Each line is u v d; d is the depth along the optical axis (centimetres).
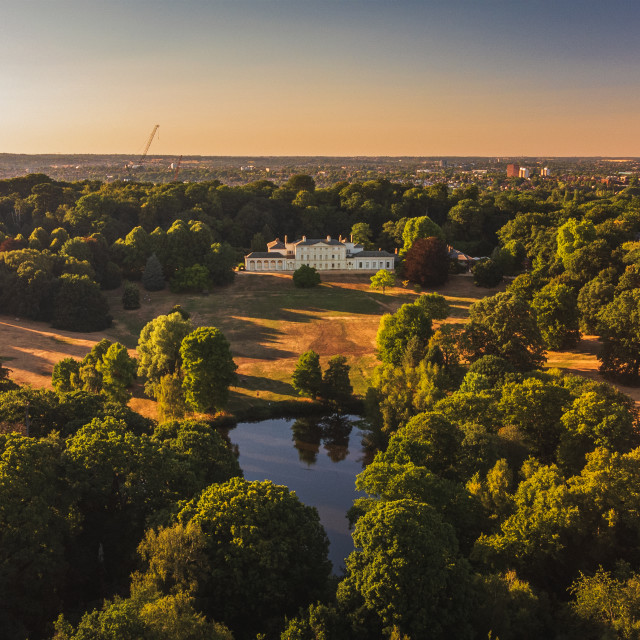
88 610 4831
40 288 15762
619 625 3850
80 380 10031
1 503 4747
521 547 4866
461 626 4150
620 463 5403
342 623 4188
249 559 4691
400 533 4459
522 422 6975
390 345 12100
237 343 14800
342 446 9681
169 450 6153
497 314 10450
